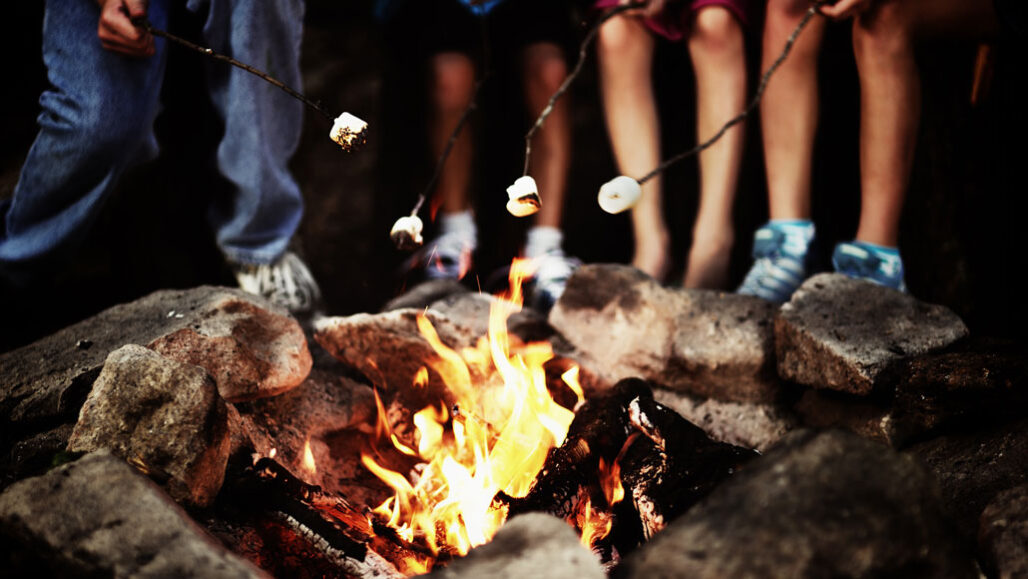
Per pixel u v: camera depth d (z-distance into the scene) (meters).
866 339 2.59
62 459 2.01
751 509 1.57
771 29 3.13
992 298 3.46
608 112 3.44
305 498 2.19
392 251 4.34
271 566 2.10
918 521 1.57
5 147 3.57
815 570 1.50
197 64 3.36
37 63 3.77
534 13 3.65
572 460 2.26
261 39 2.94
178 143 3.45
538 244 3.61
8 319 3.30
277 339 2.58
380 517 2.38
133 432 2.04
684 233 4.43
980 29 2.92
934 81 3.49
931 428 2.39
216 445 2.06
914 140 3.00
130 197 3.43
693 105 4.39
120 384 2.08
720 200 3.30
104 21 2.71
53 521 1.71
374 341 2.76
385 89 4.32
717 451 2.18
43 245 2.94
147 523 1.70
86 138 2.78
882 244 3.04
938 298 3.55
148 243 3.47
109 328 2.63
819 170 3.96
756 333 2.85
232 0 2.92
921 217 3.57
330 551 2.06
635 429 2.36
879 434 2.47
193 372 2.10
